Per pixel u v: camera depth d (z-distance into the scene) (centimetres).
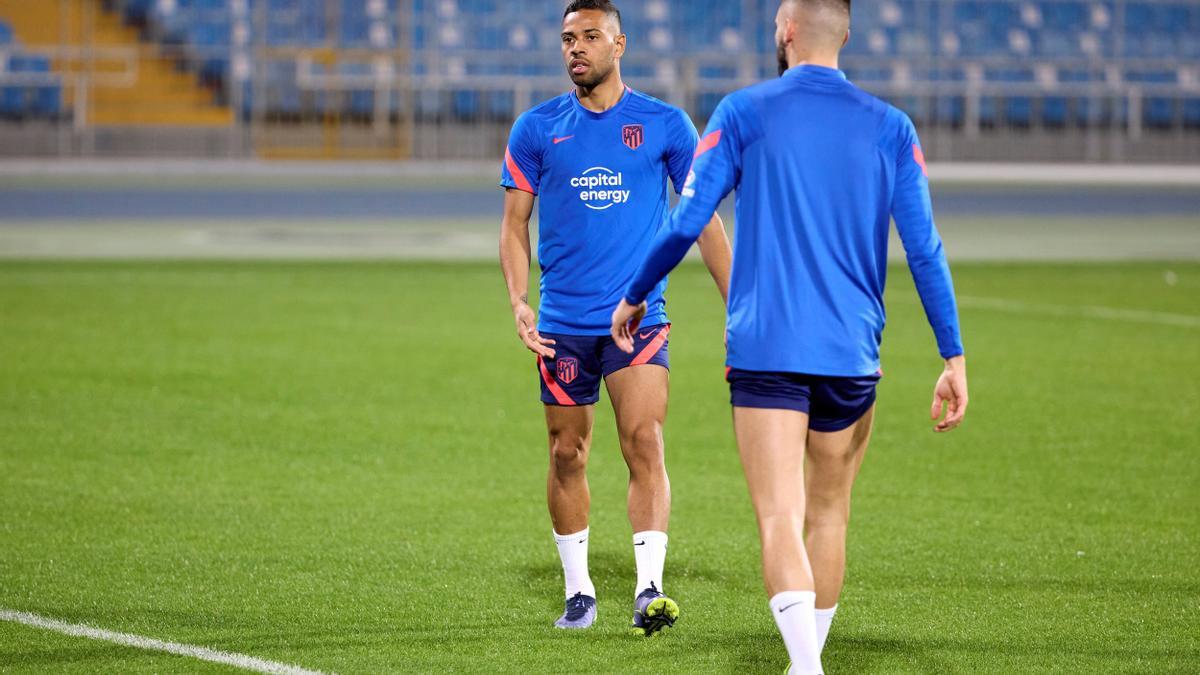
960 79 10975
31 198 8156
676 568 1664
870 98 1149
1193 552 1734
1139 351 3388
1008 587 1580
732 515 1925
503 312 4016
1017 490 2062
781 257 1132
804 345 1125
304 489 2041
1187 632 1416
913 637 1398
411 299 4275
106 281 4619
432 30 10800
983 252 5941
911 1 11244
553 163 1442
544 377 1455
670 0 10994
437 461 2233
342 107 10212
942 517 1906
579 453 1459
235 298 4247
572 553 1459
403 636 1395
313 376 2970
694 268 5341
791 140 1130
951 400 1157
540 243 1478
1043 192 9350
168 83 10281
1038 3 11419
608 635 1407
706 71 10706
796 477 1144
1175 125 10831
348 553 1709
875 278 1161
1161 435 2447
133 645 1354
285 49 10206
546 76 10688
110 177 9631
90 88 10144
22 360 3105
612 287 1438
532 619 1459
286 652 1340
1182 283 4834
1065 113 10719
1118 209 8250
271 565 1653
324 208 7925
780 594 1118
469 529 1833
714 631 1420
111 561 1659
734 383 1169
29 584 1563
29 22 10394
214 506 1934
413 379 2950
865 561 1689
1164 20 11506
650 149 1443
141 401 2678
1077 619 1459
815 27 1150
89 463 2183
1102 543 1775
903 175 1150
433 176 9988
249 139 10138
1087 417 2598
